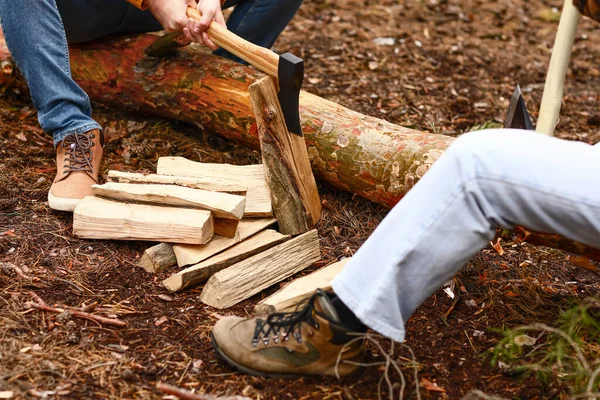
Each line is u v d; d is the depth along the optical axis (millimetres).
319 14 5883
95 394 2059
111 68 3527
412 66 5020
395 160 2875
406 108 4344
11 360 2143
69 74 3051
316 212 2980
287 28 5566
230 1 3430
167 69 3422
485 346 2373
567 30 2648
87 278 2600
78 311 2395
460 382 2203
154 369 2170
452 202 1832
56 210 2943
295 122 2773
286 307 2365
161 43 3307
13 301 2416
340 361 2137
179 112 3477
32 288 2514
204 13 2770
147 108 3596
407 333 2420
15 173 3227
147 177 2855
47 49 2971
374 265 1917
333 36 5449
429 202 1855
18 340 2236
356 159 2961
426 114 4297
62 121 2998
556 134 4195
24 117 3736
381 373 2213
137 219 2689
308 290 2426
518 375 2219
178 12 2820
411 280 1914
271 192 2844
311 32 5512
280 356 2127
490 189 1825
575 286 2725
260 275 2596
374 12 5973
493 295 2629
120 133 3635
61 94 2992
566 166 1791
